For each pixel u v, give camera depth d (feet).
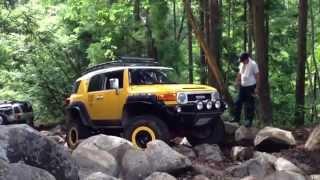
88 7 80.69
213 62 58.29
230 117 53.11
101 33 81.66
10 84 84.74
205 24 68.80
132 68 39.78
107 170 28.73
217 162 35.24
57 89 81.87
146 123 36.50
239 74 45.01
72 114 44.09
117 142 30.83
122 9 78.33
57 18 87.25
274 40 85.71
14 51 84.23
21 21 84.02
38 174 20.35
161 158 30.17
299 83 69.77
